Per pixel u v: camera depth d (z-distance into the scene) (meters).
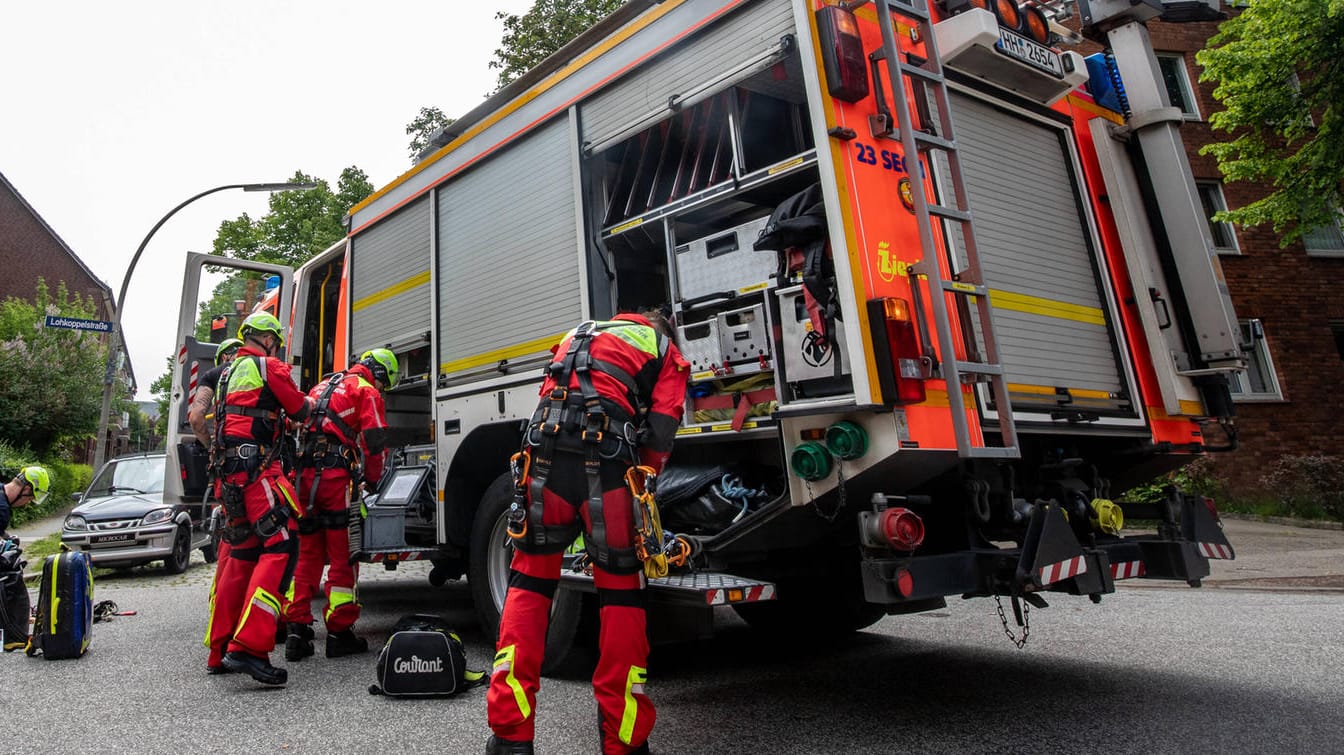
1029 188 3.94
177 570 9.88
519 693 2.58
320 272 7.82
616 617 2.63
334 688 3.91
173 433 7.82
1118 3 4.39
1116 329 4.07
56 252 35.34
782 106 3.79
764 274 3.34
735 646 5.02
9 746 3.07
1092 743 2.82
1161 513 3.69
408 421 6.62
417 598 7.52
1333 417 13.15
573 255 4.23
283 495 4.10
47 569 4.77
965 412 2.96
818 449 2.96
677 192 3.82
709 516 3.44
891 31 3.16
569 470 2.69
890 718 3.22
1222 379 4.25
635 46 3.95
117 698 3.79
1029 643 4.73
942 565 2.96
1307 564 7.68
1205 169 13.80
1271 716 3.09
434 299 5.26
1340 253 13.82
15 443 20.98
